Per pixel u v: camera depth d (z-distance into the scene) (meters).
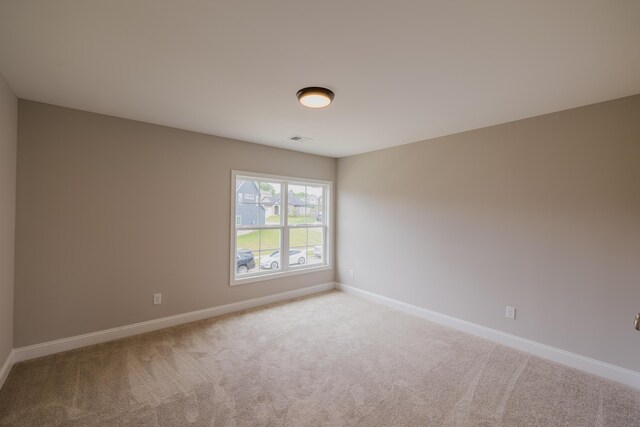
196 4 1.37
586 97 2.39
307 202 4.79
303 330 3.28
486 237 3.18
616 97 2.38
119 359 2.60
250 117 2.97
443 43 1.67
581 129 2.58
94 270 2.89
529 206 2.88
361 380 2.33
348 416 1.93
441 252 3.58
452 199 3.48
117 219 3.01
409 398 2.12
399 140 3.81
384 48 1.73
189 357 2.65
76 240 2.79
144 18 1.48
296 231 4.65
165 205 3.31
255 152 4.04
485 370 2.51
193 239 3.52
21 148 2.53
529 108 2.64
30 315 2.58
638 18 1.42
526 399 2.13
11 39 1.66
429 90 2.29
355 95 2.40
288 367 2.51
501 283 3.06
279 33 1.60
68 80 2.18
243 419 1.88
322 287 4.88
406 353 2.78
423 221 3.77
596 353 2.49
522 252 2.92
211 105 2.65
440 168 3.60
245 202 4.07
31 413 1.91
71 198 2.77
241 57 1.85
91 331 2.88
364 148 4.28
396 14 1.43
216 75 2.09
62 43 1.71
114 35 1.62
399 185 4.06
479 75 2.04
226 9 1.40
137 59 1.88
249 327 3.35
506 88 2.24
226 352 2.75
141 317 3.17
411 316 3.77
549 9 1.38
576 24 1.48
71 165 2.76
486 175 3.19
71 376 2.33
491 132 3.15
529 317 2.87
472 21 1.47
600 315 2.48
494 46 1.69
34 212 2.59
